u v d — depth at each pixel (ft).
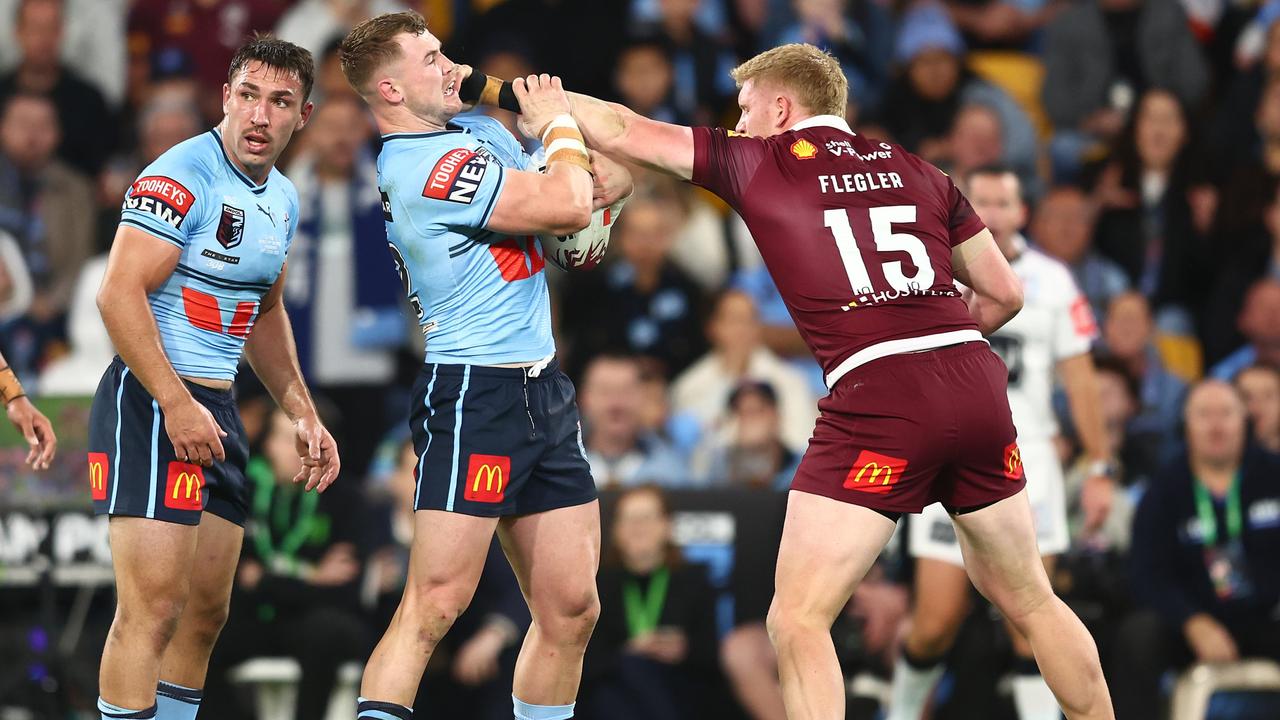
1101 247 128.88
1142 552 93.81
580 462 59.82
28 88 126.93
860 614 92.79
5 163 119.34
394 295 110.73
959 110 129.18
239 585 90.33
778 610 56.08
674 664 90.84
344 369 109.91
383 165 57.62
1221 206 127.44
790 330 118.11
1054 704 85.97
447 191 56.18
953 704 93.25
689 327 114.93
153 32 134.62
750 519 91.35
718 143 58.29
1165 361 124.26
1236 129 135.64
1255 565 93.09
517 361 57.93
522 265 58.23
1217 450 93.15
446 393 57.41
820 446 56.85
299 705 89.25
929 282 57.06
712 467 103.24
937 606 83.97
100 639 91.35
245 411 94.58
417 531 57.41
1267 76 135.64
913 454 55.62
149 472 57.16
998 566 58.39
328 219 110.22
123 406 57.62
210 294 58.44
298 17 131.75
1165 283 127.54
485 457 56.90
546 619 59.77
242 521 60.90
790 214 57.06
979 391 56.29
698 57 132.36
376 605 93.61
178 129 122.01
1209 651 91.30
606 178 60.18
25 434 59.57
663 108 127.54
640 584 91.30
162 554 57.06
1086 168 131.75
